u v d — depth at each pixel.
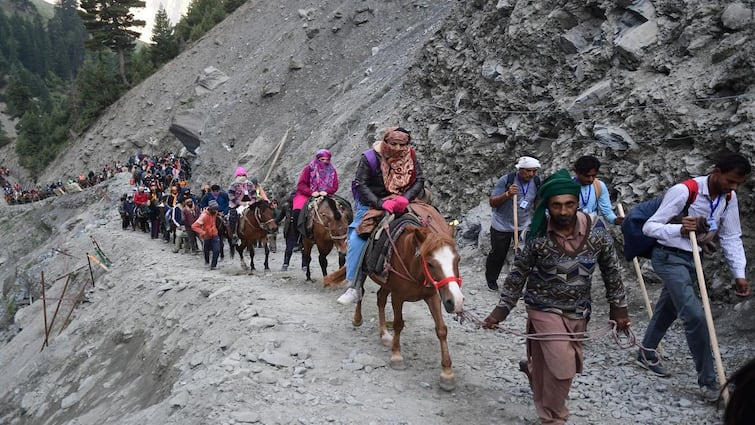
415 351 6.80
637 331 6.87
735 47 8.10
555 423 4.45
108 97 62.69
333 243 9.99
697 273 5.04
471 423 5.16
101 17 66.00
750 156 7.06
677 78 8.66
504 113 12.23
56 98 128.38
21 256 44.53
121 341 11.38
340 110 26.33
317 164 10.49
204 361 7.40
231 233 13.97
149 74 63.78
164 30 73.62
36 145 76.88
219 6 68.69
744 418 1.58
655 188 8.12
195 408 5.75
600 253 4.38
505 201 8.16
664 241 5.31
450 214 12.71
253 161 33.25
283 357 6.42
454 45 15.92
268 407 5.43
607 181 9.07
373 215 6.56
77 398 10.18
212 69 49.78
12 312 28.95
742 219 7.09
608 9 10.72
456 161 13.02
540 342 4.48
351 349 6.81
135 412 7.85
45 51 172.88
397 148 6.65
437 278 5.04
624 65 9.83
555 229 4.30
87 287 19.91
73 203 44.47
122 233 26.58
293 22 47.56
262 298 8.95
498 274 8.84
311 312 8.30
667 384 5.65
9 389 12.86
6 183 70.94
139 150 52.69
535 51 12.02
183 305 10.30
